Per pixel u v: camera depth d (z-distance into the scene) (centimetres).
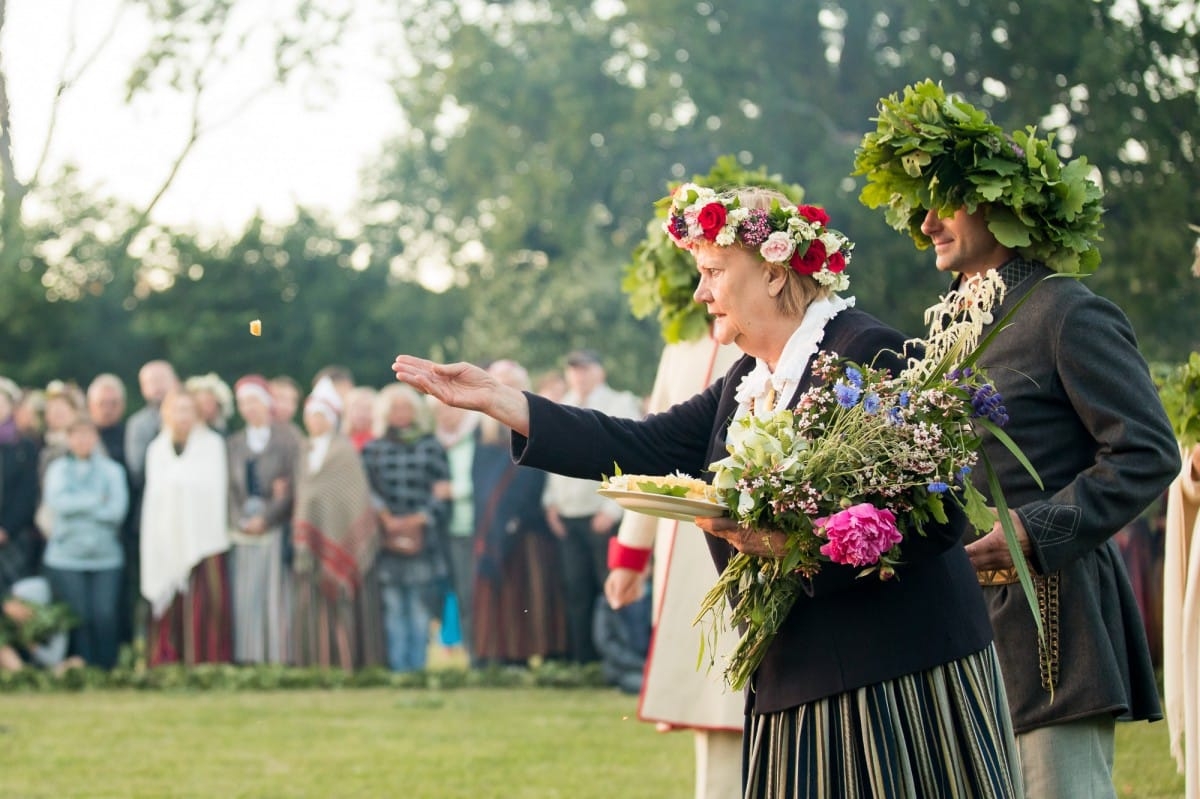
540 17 2792
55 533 1184
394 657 1184
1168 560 536
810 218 381
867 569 347
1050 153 441
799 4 2267
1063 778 425
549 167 2645
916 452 342
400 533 1185
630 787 711
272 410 1203
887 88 2227
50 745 855
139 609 1209
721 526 357
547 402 401
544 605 1176
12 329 2825
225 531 1179
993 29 2034
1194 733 503
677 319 599
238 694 1116
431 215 3831
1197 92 1930
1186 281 1894
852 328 376
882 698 356
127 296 3008
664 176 2578
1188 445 529
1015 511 404
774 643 371
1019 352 432
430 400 1278
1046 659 423
